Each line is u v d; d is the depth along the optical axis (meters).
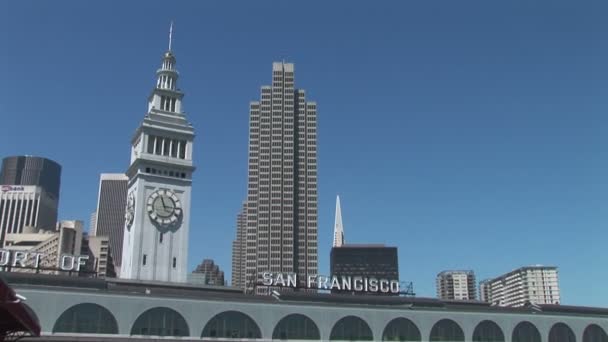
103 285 79.50
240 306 84.69
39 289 73.25
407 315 95.62
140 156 111.94
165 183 113.25
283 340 86.00
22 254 84.44
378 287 104.69
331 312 90.44
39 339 71.06
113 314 76.38
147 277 106.00
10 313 24.44
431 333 96.38
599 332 110.00
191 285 92.06
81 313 74.69
